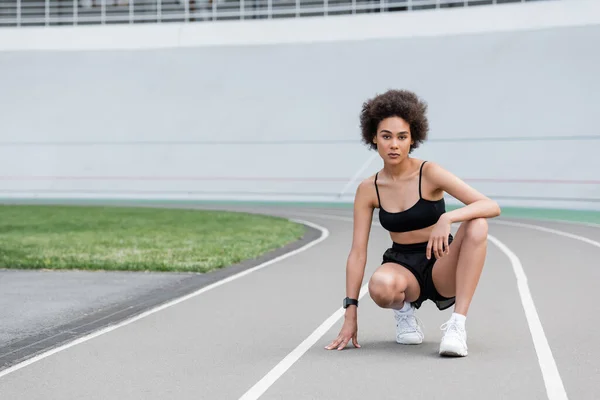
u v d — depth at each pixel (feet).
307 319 25.18
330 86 120.67
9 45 135.03
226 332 23.15
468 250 19.19
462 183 19.43
